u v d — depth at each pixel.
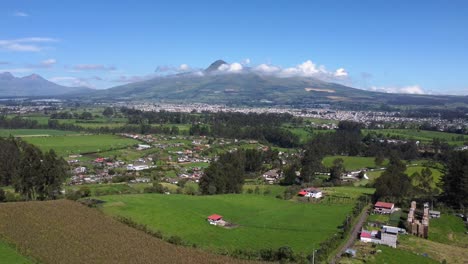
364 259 82.31
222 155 191.38
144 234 88.00
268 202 132.12
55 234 83.00
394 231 101.38
